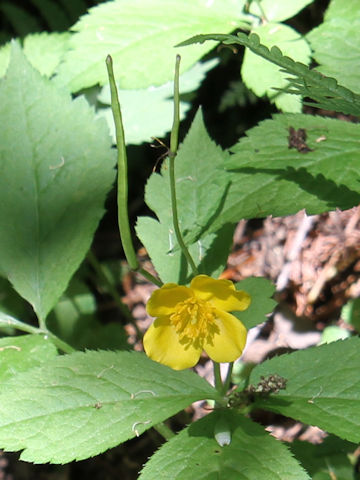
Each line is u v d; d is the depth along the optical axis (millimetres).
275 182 409
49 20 657
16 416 397
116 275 678
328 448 484
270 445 394
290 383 411
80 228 467
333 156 411
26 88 476
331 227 643
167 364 396
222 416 408
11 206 467
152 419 401
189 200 458
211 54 598
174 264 452
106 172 472
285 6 488
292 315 614
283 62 381
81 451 391
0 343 453
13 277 461
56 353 454
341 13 476
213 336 398
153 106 584
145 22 490
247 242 671
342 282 622
